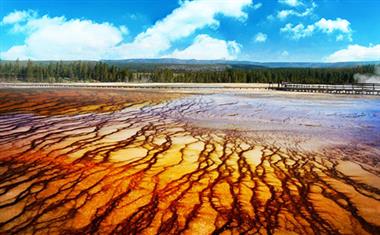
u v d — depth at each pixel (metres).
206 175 7.14
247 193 6.20
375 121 15.91
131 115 16.42
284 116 17.31
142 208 5.43
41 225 4.79
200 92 36.28
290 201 5.89
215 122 14.77
